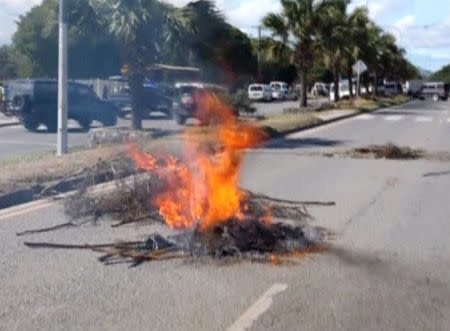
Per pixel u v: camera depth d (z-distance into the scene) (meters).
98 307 5.65
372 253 7.45
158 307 5.66
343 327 5.30
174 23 18.16
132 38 18.19
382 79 89.38
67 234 8.06
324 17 37.59
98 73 47.25
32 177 11.23
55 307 5.64
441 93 82.81
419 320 5.46
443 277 6.60
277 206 9.62
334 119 32.38
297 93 78.00
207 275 6.52
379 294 6.08
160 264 6.85
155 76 33.97
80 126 27.92
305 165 15.05
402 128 27.98
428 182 12.78
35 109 25.67
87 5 18.14
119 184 10.05
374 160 16.19
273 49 38.41
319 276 6.57
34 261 6.93
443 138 23.02
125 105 36.19
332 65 47.53
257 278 6.46
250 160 15.62
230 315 5.50
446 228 8.77
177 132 20.44
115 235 8.00
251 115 30.09
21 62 61.03
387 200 10.78
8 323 5.29
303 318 5.47
